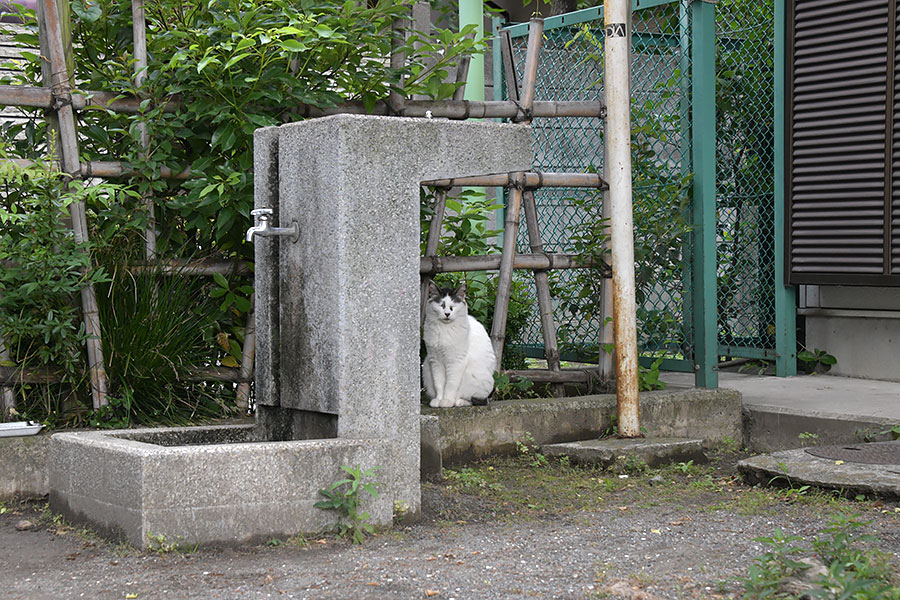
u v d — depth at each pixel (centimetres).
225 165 614
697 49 767
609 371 750
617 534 465
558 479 605
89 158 614
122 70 633
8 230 589
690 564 408
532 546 442
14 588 386
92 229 616
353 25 636
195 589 379
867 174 850
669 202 783
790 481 561
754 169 951
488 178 705
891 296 877
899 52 828
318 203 488
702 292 768
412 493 495
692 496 559
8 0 701
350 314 477
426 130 495
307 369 500
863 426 679
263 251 527
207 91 614
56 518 493
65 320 574
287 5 623
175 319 613
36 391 604
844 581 339
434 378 683
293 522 451
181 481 429
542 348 859
